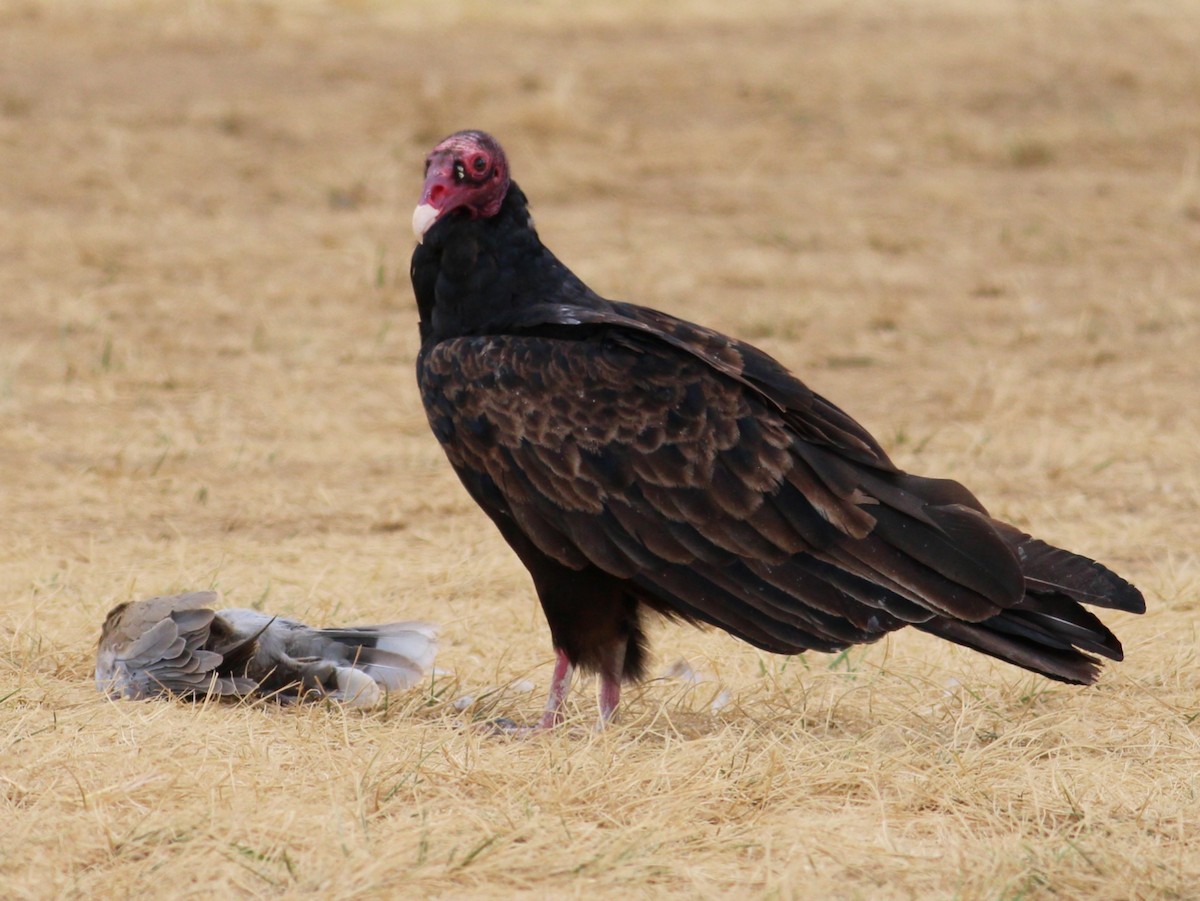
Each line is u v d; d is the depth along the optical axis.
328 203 23.09
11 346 17.61
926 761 7.89
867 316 19.44
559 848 6.78
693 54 28.23
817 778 7.62
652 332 8.48
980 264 21.41
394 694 9.03
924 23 30.27
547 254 9.11
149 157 23.66
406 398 16.50
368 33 28.78
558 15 30.25
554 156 24.58
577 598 8.65
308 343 18.06
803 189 23.89
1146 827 7.21
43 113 24.56
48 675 9.12
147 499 13.28
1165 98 26.66
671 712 8.86
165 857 6.55
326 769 7.59
